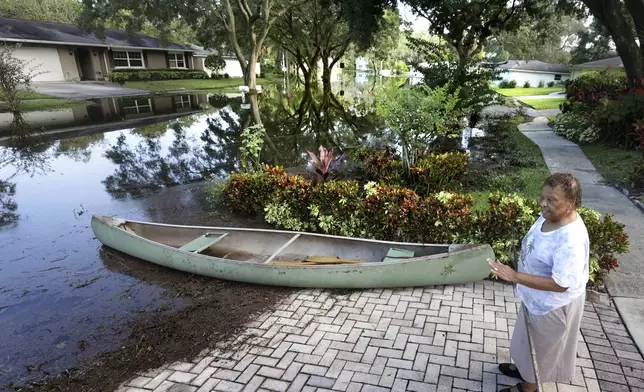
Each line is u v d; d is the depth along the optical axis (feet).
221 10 89.92
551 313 7.52
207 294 14.21
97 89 95.20
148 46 123.44
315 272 13.51
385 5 57.31
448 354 10.48
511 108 63.31
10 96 64.59
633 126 28.73
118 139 45.85
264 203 20.90
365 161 26.09
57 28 112.06
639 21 36.09
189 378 10.15
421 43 51.52
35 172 33.22
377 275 13.24
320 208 18.57
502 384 9.44
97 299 14.49
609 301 12.49
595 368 9.77
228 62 149.59
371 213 16.90
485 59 54.95
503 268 7.52
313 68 102.89
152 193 27.32
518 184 24.22
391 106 22.21
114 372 10.73
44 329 12.98
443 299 12.96
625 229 17.35
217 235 17.34
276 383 9.76
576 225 7.04
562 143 35.40
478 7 61.21
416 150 24.81
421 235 15.93
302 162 34.14
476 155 31.73
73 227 21.70
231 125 54.13
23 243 19.75
